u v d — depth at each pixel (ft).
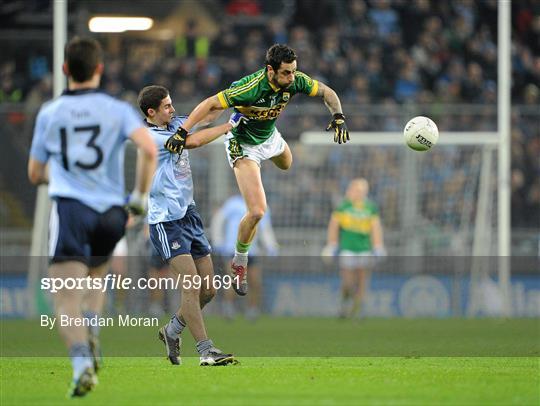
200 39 297.94
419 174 245.65
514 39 322.14
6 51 293.23
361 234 209.97
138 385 88.33
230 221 213.05
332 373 98.68
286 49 105.09
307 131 246.47
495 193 248.93
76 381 76.07
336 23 312.09
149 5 297.94
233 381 91.40
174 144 101.60
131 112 78.64
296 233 245.04
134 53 293.64
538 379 93.20
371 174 246.47
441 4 319.06
